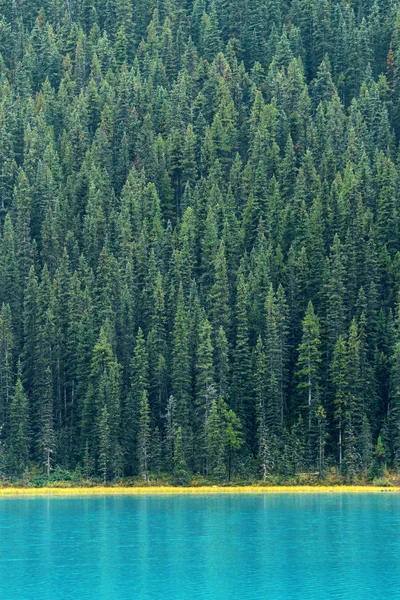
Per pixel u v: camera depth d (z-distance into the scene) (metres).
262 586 176.62
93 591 173.88
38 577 186.38
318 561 199.62
